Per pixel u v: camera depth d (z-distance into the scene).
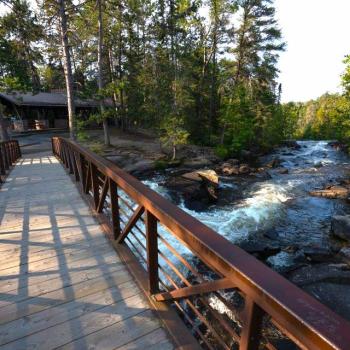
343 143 25.94
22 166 9.66
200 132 23.94
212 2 20.33
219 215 9.24
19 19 14.06
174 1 21.91
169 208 1.74
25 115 24.59
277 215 9.19
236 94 21.69
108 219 4.16
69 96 13.18
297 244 7.14
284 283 0.95
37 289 2.57
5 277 2.77
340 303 4.55
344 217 7.68
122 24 20.19
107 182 3.48
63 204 4.98
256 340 1.12
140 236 5.89
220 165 17.33
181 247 6.25
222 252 1.17
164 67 21.09
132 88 22.70
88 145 18.33
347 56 16.77
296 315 0.79
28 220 4.25
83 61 21.30
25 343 1.96
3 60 22.69
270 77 22.81
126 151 17.39
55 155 12.87
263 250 6.68
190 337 1.96
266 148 25.05
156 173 14.56
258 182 13.73
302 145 29.19
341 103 20.72
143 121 23.70
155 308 2.27
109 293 2.49
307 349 0.77
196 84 22.97
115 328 2.08
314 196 11.28
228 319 4.29
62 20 12.48
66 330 2.07
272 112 26.19
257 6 20.42
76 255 3.18
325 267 5.62
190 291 1.75
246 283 1.01
